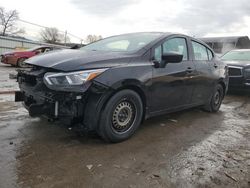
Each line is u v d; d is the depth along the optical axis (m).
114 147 3.13
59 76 2.78
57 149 2.97
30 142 3.12
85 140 3.27
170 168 2.68
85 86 2.78
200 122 4.49
